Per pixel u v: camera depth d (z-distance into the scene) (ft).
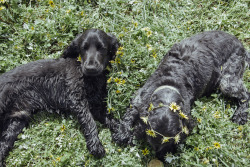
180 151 4.36
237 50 4.90
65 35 5.23
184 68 4.43
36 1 5.58
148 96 4.33
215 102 4.86
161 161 4.32
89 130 4.47
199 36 4.85
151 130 3.82
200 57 4.57
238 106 4.83
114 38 4.84
